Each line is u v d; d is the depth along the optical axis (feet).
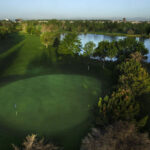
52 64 189.06
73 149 57.31
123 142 40.45
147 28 568.82
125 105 60.13
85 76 150.92
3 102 91.97
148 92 91.66
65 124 73.05
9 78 135.13
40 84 123.85
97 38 515.50
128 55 184.65
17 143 59.06
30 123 72.95
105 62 213.46
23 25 587.68
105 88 120.88
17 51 238.89
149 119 69.77
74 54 235.61
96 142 42.22
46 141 60.80
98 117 64.54
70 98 100.99
